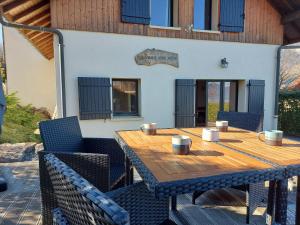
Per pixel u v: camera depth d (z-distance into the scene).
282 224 2.02
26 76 11.39
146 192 2.01
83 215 1.21
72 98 5.65
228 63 7.04
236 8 6.97
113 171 3.09
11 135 7.68
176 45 6.48
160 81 6.40
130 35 6.03
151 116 6.38
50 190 2.52
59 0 5.39
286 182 1.96
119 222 0.90
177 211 3.26
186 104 6.61
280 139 2.47
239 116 4.48
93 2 5.66
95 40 5.75
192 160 2.00
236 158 2.05
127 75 6.07
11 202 3.52
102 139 3.52
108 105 5.88
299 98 8.90
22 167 5.05
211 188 1.64
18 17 5.34
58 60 5.53
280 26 7.52
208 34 6.78
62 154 2.54
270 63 7.53
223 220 3.05
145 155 2.16
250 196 2.94
